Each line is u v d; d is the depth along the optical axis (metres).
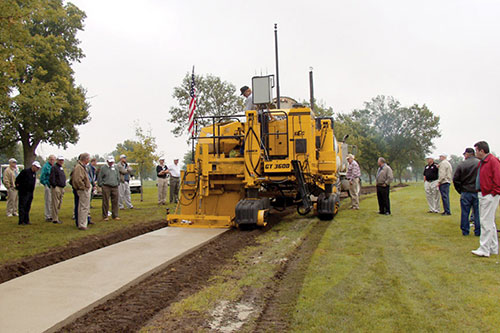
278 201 13.34
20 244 8.02
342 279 5.65
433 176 12.55
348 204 17.17
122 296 5.17
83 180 9.90
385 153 46.22
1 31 10.46
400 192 23.45
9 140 33.75
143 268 6.14
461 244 7.74
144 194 28.42
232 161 10.39
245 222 9.62
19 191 11.02
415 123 49.50
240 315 4.53
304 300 4.86
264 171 10.09
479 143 6.93
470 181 8.46
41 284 5.37
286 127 10.40
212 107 28.84
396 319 4.23
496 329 3.95
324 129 11.79
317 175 11.06
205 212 10.71
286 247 7.92
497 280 5.47
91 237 8.82
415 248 7.51
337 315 4.38
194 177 10.79
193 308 4.73
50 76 32.09
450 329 3.98
